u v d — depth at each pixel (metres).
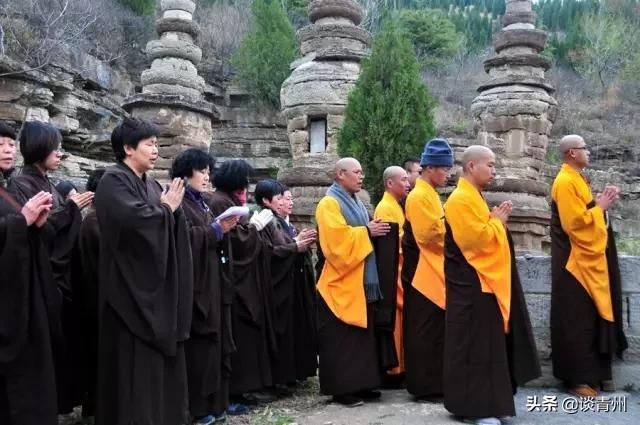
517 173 12.43
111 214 3.92
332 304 5.19
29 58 16.48
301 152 10.66
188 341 4.61
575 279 5.32
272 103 24.84
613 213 24.31
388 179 5.93
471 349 4.42
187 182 4.91
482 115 12.86
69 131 15.76
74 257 4.53
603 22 38.56
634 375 5.72
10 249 3.68
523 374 4.46
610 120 31.91
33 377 3.77
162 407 3.93
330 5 10.98
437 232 5.18
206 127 13.59
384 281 5.28
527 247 11.87
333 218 5.21
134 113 13.10
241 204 5.52
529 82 12.61
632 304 5.79
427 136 8.45
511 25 13.36
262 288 5.40
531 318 5.98
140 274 3.90
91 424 4.87
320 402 5.46
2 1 18.78
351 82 10.46
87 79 18.66
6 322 3.68
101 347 3.99
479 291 4.43
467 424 4.48
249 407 5.36
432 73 35.12
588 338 5.30
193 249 4.55
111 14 24.72
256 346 5.29
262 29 25.94
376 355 5.27
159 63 13.66
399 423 4.57
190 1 14.23
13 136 4.23
